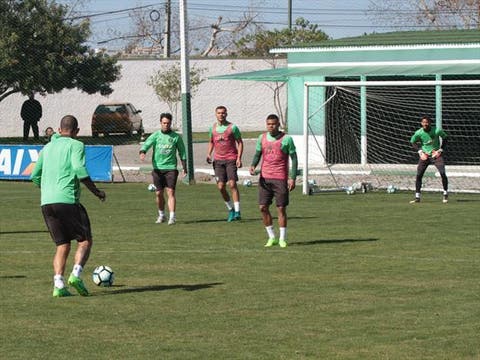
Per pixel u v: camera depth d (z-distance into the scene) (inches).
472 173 1296.8
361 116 1423.5
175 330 437.1
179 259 650.2
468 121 1480.1
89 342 415.8
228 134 866.8
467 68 1331.2
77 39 1927.9
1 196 1138.0
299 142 1466.5
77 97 2474.2
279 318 460.4
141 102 2556.6
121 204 1031.0
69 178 513.3
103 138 2201.0
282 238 707.4
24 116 1849.2
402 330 431.2
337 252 674.2
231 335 425.4
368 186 1167.6
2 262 645.9
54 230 518.0
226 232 792.3
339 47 1439.5
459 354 388.5
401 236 755.4
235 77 1379.2
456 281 556.7
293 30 2603.3
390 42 1418.6
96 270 550.9
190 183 1285.7
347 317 460.1
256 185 1242.6
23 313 478.0
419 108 1482.5
